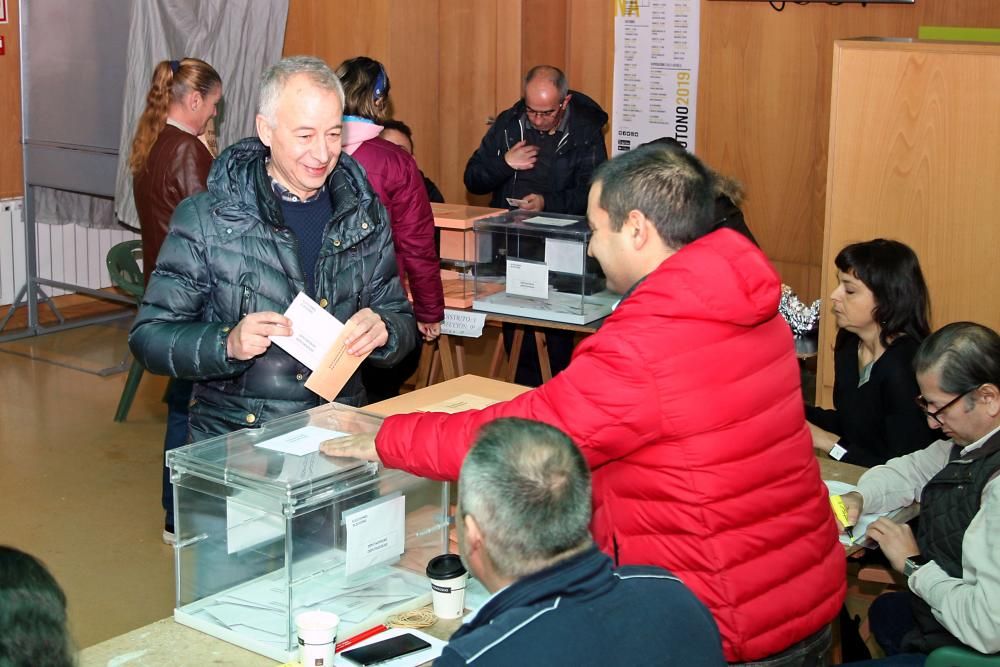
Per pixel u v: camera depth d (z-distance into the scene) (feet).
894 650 9.05
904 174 12.37
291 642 6.35
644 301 5.96
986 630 7.16
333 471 6.56
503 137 17.58
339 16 20.61
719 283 5.88
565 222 14.08
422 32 20.88
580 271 13.62
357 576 6.76
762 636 6.18
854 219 12.73
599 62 20.59
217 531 6.65
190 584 6.84
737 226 12.85
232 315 8.36
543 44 21.13
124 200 19.89
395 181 12.53
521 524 4.63
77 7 19.99
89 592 12.23
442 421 6.39
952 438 8.29
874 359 10.25
